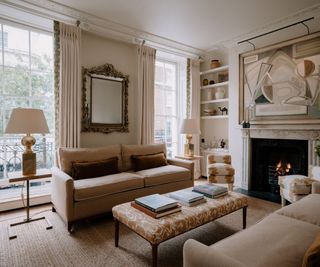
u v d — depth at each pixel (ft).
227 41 14.43
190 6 10.44
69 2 10.03
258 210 10.17
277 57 12.36
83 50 12.25
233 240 4.53
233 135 14.47
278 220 5.44
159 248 7.06
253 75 13.39
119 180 9.37
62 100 10.91
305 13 10.90
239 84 14.08
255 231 4.88
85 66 12.32
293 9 10.65
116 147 11.77
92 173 9.87
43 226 8.51
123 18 11.52
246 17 11.47
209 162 13.16
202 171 17.13
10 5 9.61
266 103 12.81
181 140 17.34
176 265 6.19
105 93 13.00
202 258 3.49
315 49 11.02
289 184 9.51
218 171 12.23
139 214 6.38
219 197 7.82
